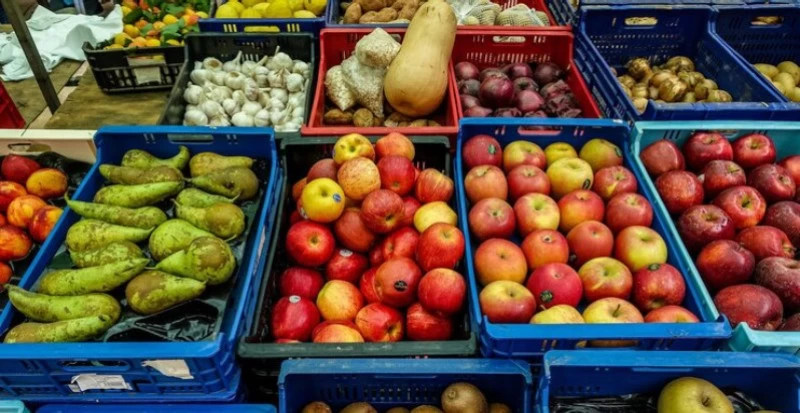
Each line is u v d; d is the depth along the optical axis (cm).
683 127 218
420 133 228
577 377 143
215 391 151
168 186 188
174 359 141
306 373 145
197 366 143
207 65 299
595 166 216
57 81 401
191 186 203
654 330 145
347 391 155
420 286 167
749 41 320
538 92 285
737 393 143
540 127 230
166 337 154
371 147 205
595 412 145
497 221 182
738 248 172
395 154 206
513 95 269
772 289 167
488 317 157
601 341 152
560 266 167
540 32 305
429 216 187
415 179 203
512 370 147
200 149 221
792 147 226
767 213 193
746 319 159
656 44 314
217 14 355
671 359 139
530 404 145
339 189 186
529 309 157
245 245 179
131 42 344
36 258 174
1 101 313
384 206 180
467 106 271
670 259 180
